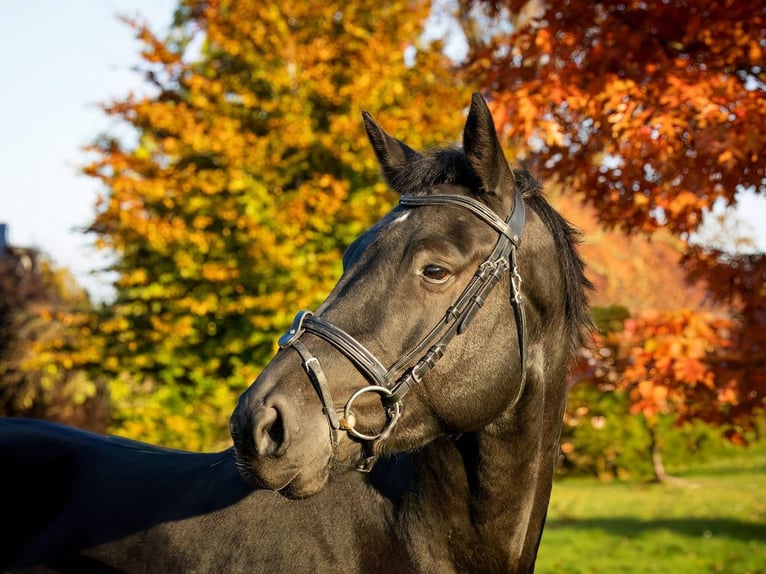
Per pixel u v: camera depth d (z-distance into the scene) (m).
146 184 7.85
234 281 7.96
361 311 2.05
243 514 2.32
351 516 2.28
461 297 2.08
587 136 4.34
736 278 4.51
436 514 2.23
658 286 17.52
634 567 7.84
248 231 7.79
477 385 2.09
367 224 8.16
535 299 2.21
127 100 8.18
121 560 2.40
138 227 7.73
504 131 4.26
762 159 3.81
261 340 8.13
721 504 11.50
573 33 4.31
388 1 8.74
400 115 8.30
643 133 3.81
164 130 8.52
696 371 4.14
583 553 8.55
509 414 2.21
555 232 2.31
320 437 1.96
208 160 8.48
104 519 2.47
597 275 17.81
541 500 2.34
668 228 4.32
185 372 8.68
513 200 2.21
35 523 2.58
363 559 2.24
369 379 2.01
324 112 8.71
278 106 8.30
